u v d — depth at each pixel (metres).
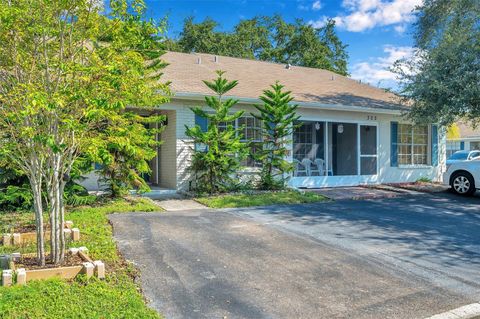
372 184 15.12
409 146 16.39
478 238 6.90
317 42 34.25
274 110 11.79
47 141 3.99
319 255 5.77
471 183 12.13
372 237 6.87
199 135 10.85
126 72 4.62
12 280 4.17
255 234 6.89
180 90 11.62
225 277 4.80
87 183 11.48
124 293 4.09
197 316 3.79
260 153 12.20
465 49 12.21
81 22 4.71
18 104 4.29
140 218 7.79
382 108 14.80
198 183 11.38
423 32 16.58
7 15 4.06
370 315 3.88
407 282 4.78
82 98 4.36
